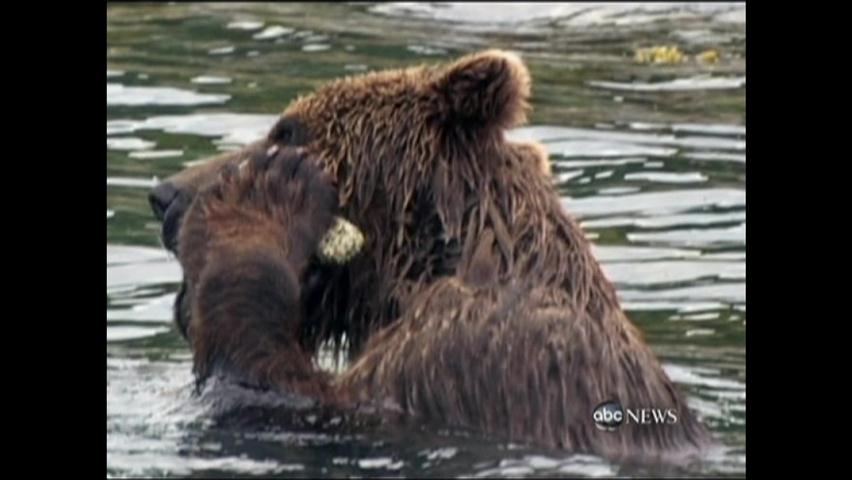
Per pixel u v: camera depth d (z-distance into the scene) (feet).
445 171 33.65
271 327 33.06
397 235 33.91
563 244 32.96
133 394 35.32
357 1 75.41
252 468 30.48
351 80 35.17
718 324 41.04
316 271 34.40
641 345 32.83
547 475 29.89
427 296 33.04
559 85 62.23
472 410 31.68
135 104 57.31
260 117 55.77
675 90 61.72
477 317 32.17
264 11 72.43
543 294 32.27
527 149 34.14
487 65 33.50
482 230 33.14
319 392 32.91
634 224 47.75
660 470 30.66
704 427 33.32
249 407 32.68
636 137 55.47
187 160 51.16
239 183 34.17
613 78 63.46
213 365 33.14
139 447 31.78
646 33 71.61
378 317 34.12
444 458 30.66
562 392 31.40
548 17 74.33
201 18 70.79
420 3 75.61
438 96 34.12
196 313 33.30
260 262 33.14
